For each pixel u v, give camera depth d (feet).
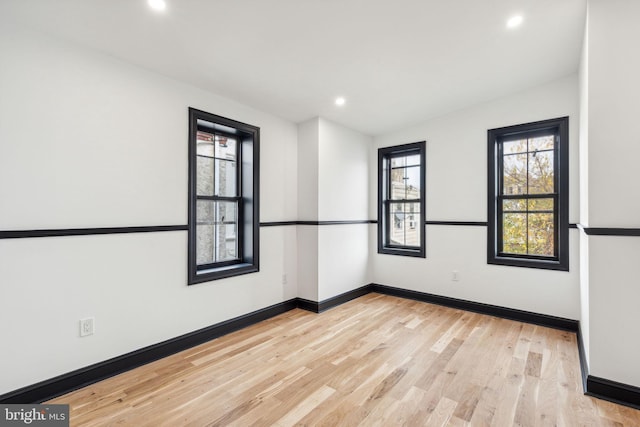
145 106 7.95
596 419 5.71
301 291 12.31
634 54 5.98
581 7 6.54
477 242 11.66
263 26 6.71
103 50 7.13
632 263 6.07
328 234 12.29
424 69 8.93
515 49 8.07
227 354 8.37
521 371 7.44
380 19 6.72
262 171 11.09
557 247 10.30
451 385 6.86
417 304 12.80
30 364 6.13
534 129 10.42
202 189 9.87
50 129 6.41
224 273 9.71
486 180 11.44
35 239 6.22
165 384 6.89
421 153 13.10
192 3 5.87
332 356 8.24
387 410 6.01
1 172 5.83
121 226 7.45
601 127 6.27
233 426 5.55
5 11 5.76
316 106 11.02
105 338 7.17
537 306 10.38
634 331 6.06
